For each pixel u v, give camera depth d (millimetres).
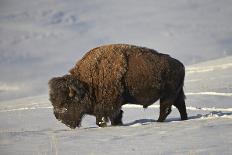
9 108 109438
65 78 58062
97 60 58375
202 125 50562
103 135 50656
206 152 40469
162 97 60750
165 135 47812
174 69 60500
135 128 52875
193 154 40125
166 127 51500
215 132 46906
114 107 58156
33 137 51469
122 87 58031
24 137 51625
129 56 58594
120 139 48062
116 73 57750
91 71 58188
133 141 46656
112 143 46625
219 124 50312
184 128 49969
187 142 44312
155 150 42625
